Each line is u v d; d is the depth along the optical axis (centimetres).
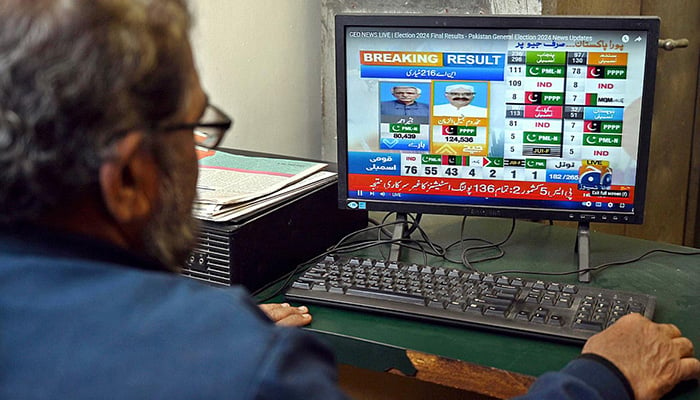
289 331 67
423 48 141
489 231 164
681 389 105
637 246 156
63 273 65
